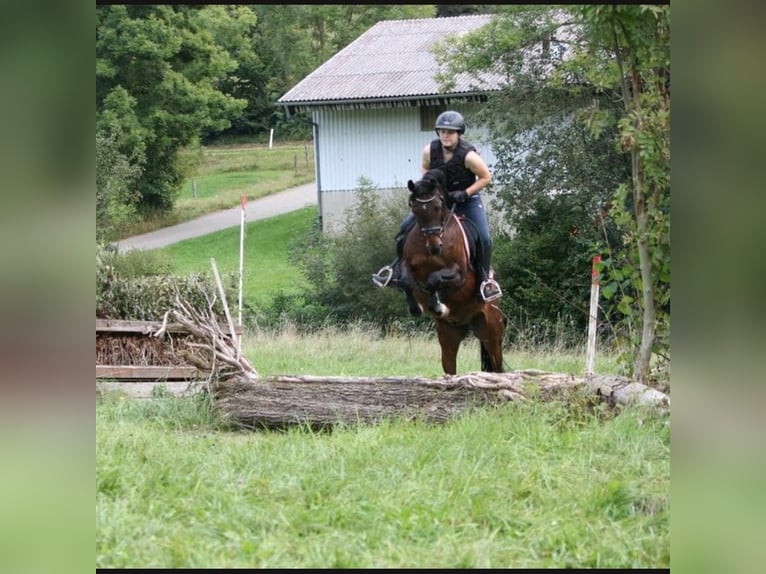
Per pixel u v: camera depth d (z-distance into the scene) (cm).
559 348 2080
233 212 5303
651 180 1171
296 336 2270
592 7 1167
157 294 1531
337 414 1031
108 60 4606
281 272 3947
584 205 2666
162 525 641
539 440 889
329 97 4159
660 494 703
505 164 2811
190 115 4909
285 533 639
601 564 601
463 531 647
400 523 656
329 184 4297
